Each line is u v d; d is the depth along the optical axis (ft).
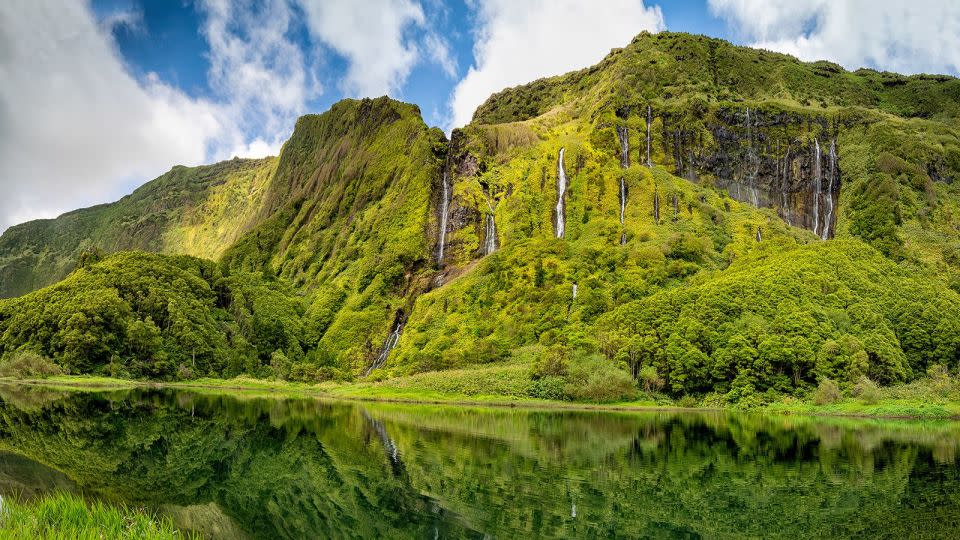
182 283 581.94
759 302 395.34
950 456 188.65
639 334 413.80
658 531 115.44
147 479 151.84
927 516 123.44
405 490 145.18
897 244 622.13
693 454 193.77
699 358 375.45
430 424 271.28
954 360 369.50
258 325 586.86
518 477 160.35
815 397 333.62
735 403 354.54
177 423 257.14
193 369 515.09
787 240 552.41
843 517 123.34
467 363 481.05
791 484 151.33
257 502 133.69
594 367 395.55
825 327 365.81
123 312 517.55
